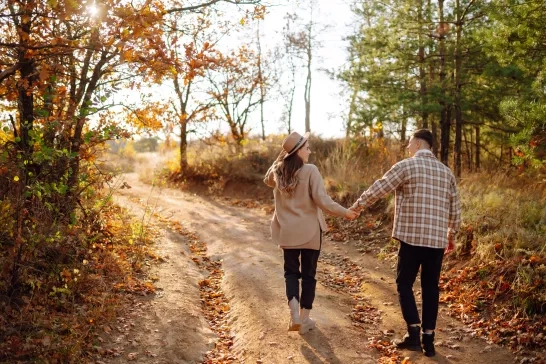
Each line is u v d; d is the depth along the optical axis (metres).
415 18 13.83
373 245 8.40
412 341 4.65
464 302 5.68
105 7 4.88
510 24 7.94
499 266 5.95
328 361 4.36
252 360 4.46
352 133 14.93
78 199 6.12
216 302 6.04
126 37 5.07
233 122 18.42
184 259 7.51
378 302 6.02
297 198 4.79
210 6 6.89
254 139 19.17
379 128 13.86
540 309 5.03
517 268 5.64
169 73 6.30
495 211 7.33
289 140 4.80
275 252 8.05
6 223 4.84
